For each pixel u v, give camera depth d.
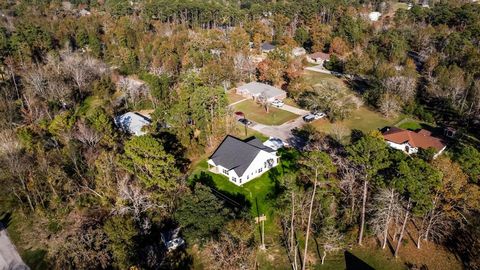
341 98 70.31
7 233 42.31
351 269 36.44
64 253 34.84
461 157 40.06
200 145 55.50
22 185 43.91
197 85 63.31
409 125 67.06
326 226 38.62
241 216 38.88
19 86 77.50
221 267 34.47
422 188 33.38
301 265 36.72
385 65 84.31
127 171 42.03
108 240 35.03
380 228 38.09
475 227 36.47
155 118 58.31
